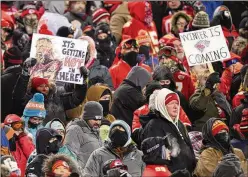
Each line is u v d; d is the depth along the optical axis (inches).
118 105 1248.2
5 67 1355.8
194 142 1186.6
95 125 1157.7
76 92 1233.4
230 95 1391.5
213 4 1678.2
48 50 1243.2
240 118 1239.5
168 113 1122.0
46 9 1625.2
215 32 1334.9
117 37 1569.9
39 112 1197.7
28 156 1152.2
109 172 1020.5
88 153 1146.7
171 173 1063.6
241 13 1681.8
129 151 1105.4
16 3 1619.1
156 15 1632.6
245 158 1202.0
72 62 1245.1
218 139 1127.6
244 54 1451.8
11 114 1176.2
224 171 1071.0
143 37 1472.7
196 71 1349.7
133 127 1198.9
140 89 1252.5
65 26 1465.3
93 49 1358.3
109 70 1379.2
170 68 1332.4
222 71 1409.9
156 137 1056.8
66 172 1043.9
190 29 1518.2
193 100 1259.2
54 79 1232.2
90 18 1598.2
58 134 1096.8
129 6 1574.8
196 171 1120.8
